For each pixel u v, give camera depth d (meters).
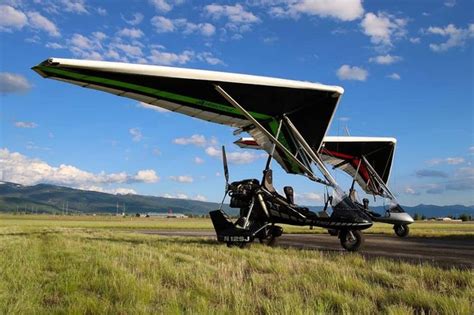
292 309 4.73
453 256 11.49
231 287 5.98
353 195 21.47
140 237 18.69
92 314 4.72
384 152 22.50
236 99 13.26
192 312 4.68
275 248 12.72
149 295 5.41
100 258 9.14
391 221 21.50
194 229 37.28
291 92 13.04
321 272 7.36
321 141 14.80
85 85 11.80
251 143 22.81
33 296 5.33
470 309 4.86
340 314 4.83
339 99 13.51
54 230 26.27
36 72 10.79
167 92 12.64
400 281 6.71
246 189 13.91
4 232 22.97
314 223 13.61
